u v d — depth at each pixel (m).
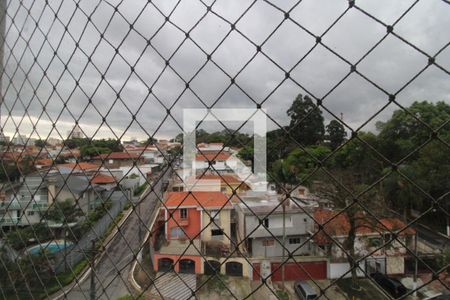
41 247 2.10
